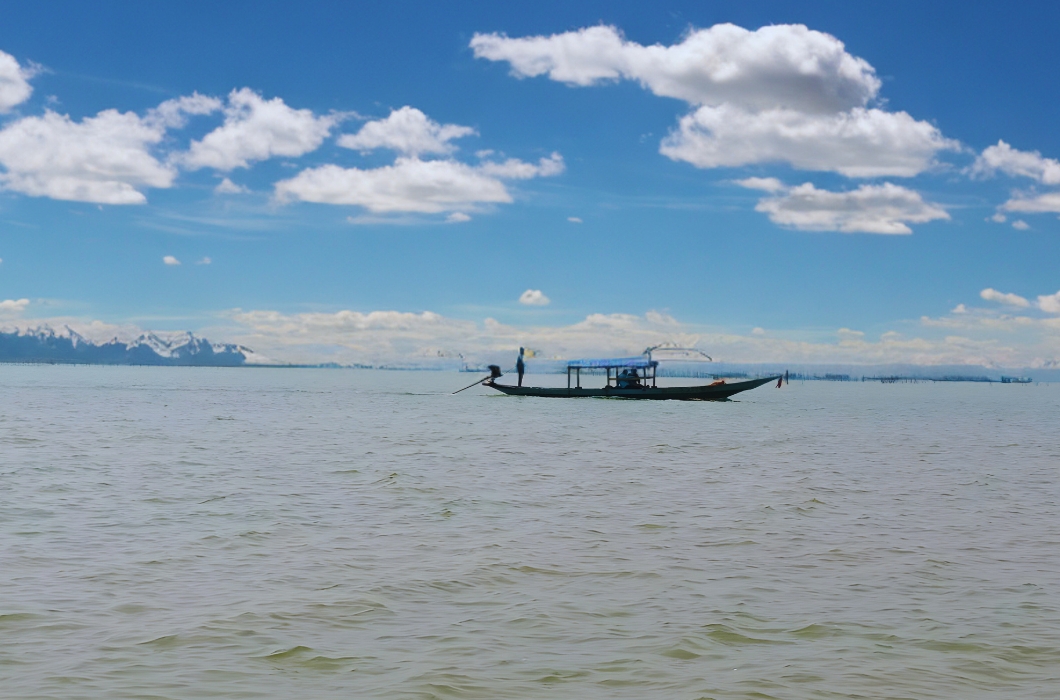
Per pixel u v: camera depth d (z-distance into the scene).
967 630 15.66
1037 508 29.17
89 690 12.43
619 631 15.45
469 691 12.69
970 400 173.62
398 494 30.61
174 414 80.69
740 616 16.38
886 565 20.55
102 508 26.81
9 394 125.56
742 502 29.75
